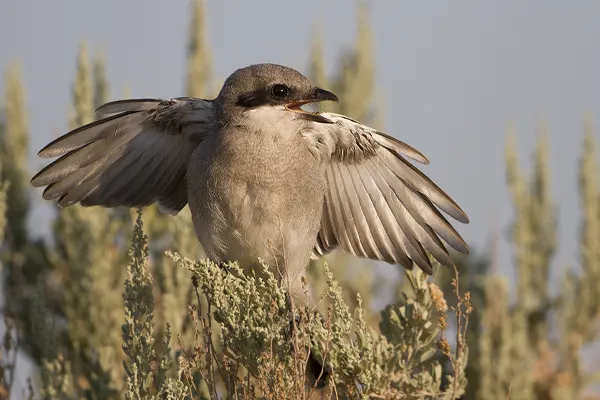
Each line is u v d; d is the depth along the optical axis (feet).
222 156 38.37
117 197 41.37
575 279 53.47
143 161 40.91
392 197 41.93
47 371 41.75
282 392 30.86
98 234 50.62
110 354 45.47
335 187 42.11
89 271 49.75
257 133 38.37
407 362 34.55
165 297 42.32
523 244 53.06
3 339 41.47
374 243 42.14
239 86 38.75
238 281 33.17
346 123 40.29
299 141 39.04
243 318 33.09
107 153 40.60
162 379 33.55
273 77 38.86
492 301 49.65
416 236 41.78
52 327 42.60
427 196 41.45
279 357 32.22
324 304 49.39
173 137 40.50
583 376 51.49
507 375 48.34
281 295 33.01
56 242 53.83
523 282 52.47
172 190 41.57
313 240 39.73
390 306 36.40
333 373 32.40
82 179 40.88
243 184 38.45
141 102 39.52
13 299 51.26
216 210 38.73
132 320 34.32
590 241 53.52
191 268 32.81
